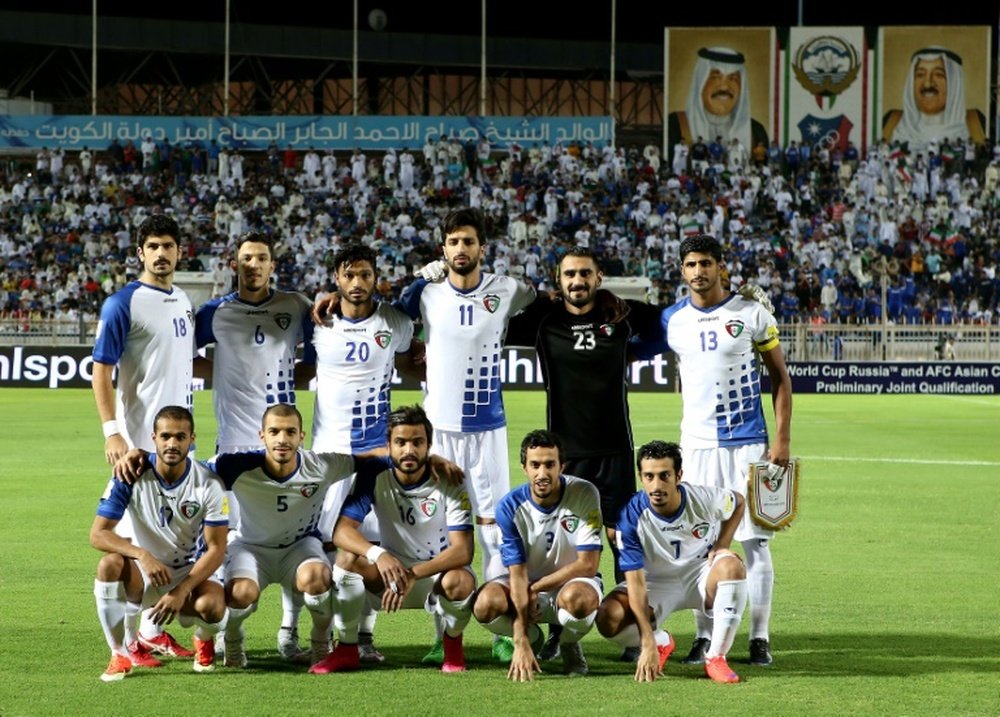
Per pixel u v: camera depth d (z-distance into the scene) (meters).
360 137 38.78
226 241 35.34
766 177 38.50
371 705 5.99
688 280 7.27
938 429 20.25
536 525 6.78
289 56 43.56
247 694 6.20
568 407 7.51
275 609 8.24
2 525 11.04
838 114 40.00
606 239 35.66
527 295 7.64
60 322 28.12
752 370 7.32
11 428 19.58
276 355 7.66
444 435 7.52
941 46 39.62
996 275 34.03
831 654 7.01
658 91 48.81
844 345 28.73
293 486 6.80
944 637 7.36
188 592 6.50
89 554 9.74
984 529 11.04
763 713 5.85
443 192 37.56
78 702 6.04
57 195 37.28
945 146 38.84
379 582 6.80
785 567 9.41
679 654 7.18
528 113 50.47
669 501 6.62
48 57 43.66
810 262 34.19
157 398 7.32
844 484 13.88
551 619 6.82
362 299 7.31
